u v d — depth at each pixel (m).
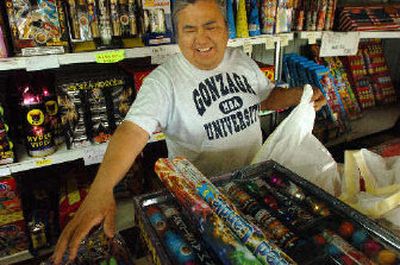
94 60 1.63
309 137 1.10
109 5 1.65
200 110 1.22
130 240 1.00
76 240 0.70
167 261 0.57
